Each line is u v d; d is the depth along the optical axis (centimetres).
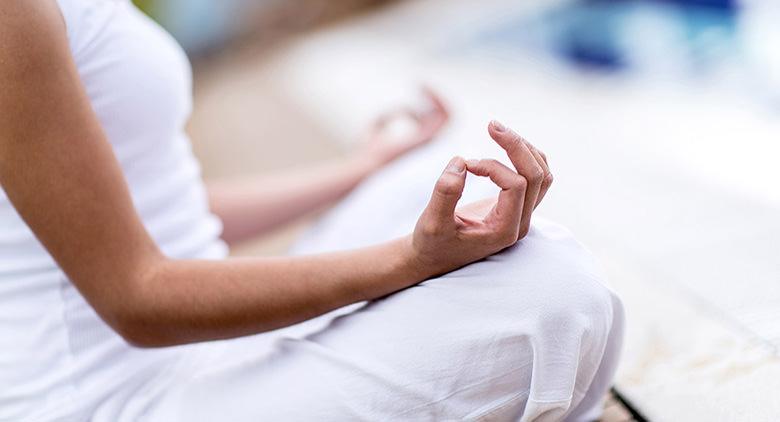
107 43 102
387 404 92
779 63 316
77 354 102
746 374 125
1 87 85
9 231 99
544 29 398
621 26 386
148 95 107
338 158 273
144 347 97
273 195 153
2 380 100
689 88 301
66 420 99
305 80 391
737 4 375
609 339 99
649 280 159
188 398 99
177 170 118
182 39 498
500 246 90
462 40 400
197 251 120
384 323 94
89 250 90
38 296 100
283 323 96
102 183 90
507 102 301
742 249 166
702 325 142
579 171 224
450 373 91
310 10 517
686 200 195
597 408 111
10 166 87
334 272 94
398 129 259
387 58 393
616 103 289
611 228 185
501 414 94
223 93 420
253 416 94
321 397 93
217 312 93
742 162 219
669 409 120
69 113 88
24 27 85
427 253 91
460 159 87
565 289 89
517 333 88
